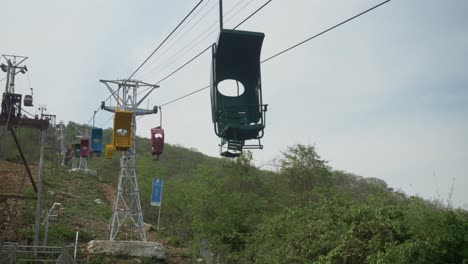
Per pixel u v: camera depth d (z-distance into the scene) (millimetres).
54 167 48062
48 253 20516
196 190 30812
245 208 27938
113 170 58469
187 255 25766
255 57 10414
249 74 10508
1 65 22000
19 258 19734
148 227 33562
